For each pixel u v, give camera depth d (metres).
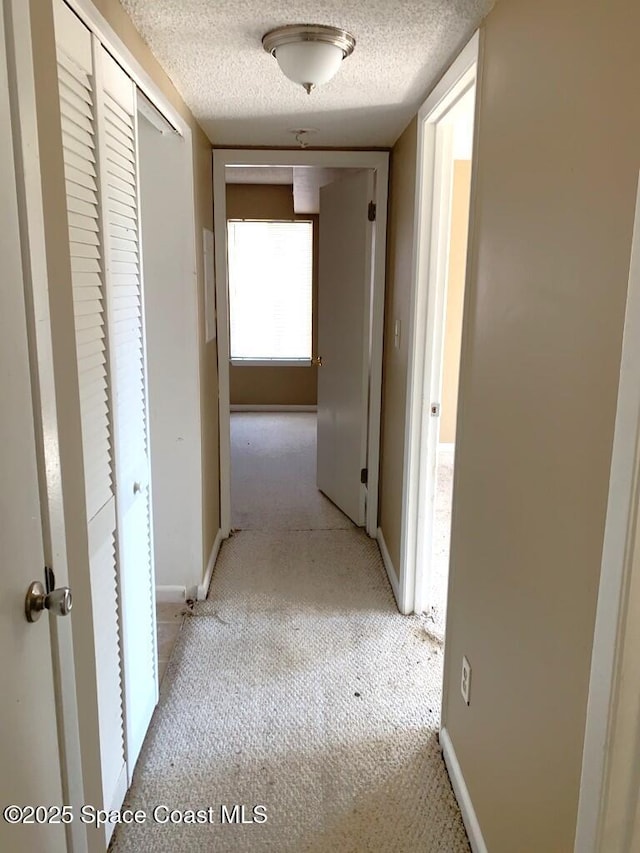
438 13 1.61
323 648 2.61
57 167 1.19
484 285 1.64
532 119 1.29
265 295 6.78
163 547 2.93
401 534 2.88
